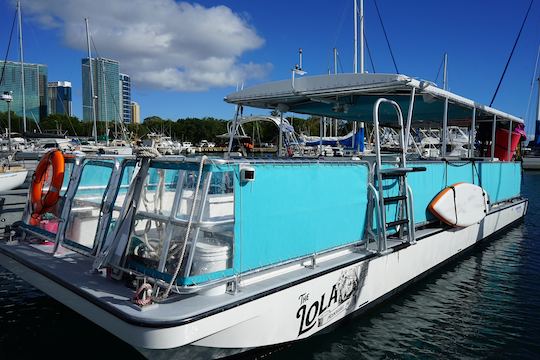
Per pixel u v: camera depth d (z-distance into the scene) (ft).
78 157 17.12
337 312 16.58
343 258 16.94
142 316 10.85
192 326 11.05
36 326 18.29
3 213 27.09
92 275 13.76
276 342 13.89
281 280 13.92
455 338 18.02
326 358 15.99
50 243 17.52
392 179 19.83
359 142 33.94
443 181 25.21
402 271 20.92
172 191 16.62
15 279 23.93
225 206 15.03
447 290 23.44
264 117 30.63
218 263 12.18
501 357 16.71
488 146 39.73
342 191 16.76
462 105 27.40
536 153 143.95
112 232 13.60
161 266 11.94
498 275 26.18
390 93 21.65
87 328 18.15
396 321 19.26
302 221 14.85
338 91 21.33
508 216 37.50
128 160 14.32
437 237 24.18
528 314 20.57
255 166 12.97
